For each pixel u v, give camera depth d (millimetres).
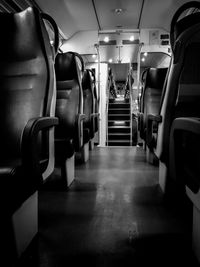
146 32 8008
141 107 4461
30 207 1315
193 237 1223
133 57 9055
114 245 1292
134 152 4836
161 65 8766
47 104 1327
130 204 1908
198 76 1346
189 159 1184
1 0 4137
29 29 1309
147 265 1115
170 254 1205
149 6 6473
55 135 2455
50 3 5672
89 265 1115
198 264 1122
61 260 1154
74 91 2518
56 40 1662
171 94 1462
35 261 1144
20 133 1339
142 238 1367
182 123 1001
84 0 6113
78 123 2430
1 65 1417
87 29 8148
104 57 9070
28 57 1361
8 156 1347
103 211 1770
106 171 3107
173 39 1493
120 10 6727
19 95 1368
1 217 1088
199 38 1246
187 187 1183
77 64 2549
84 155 3674
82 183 2533
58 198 2061
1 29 1365
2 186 950
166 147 1591
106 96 7543
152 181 2607
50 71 1351
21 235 1190
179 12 1488
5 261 1117
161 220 1610
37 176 1067
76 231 1455
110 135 7797
